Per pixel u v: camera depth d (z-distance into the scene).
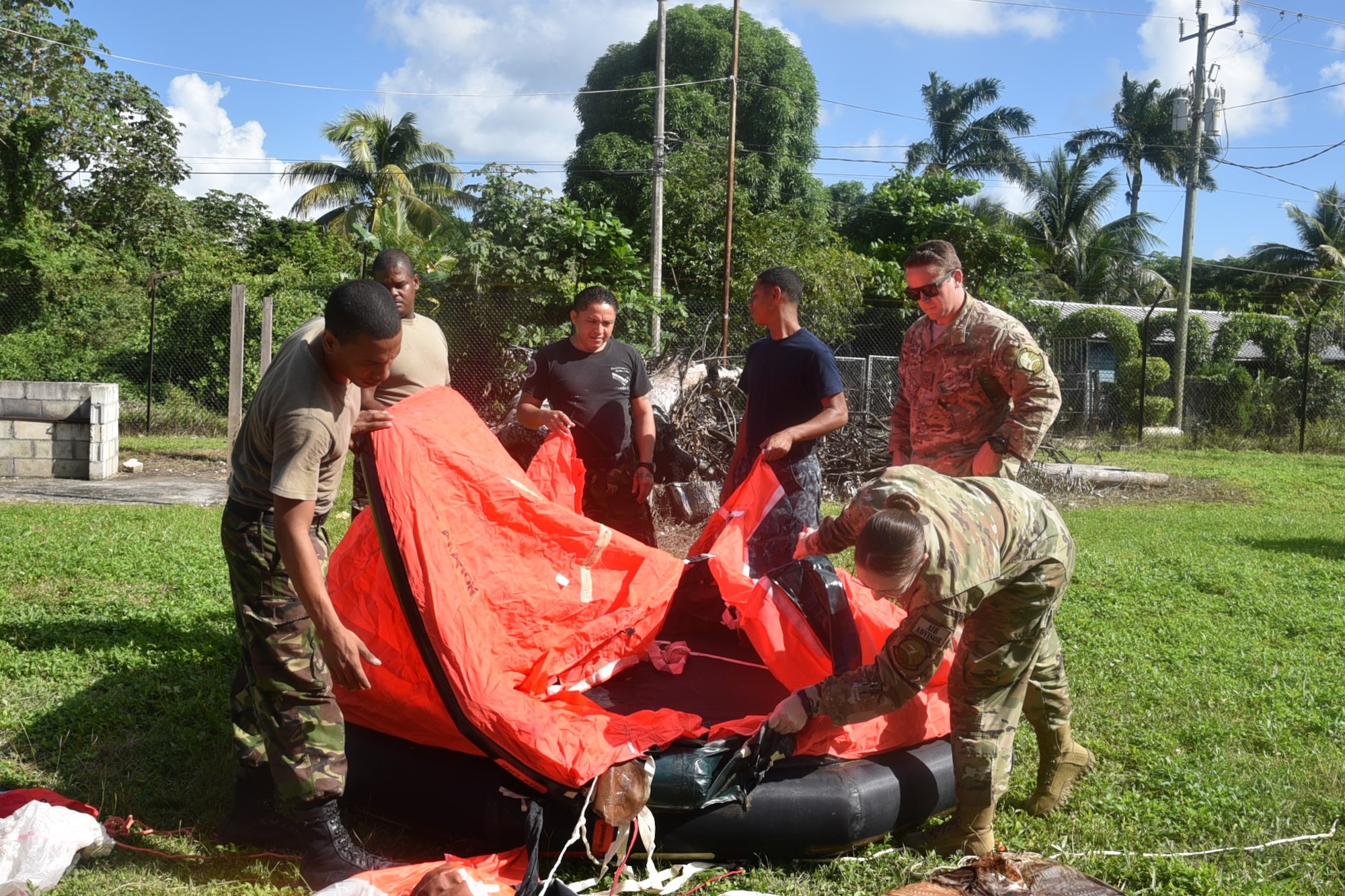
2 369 16.77
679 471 8.66
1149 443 21.25
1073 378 22.28
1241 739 4.49
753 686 4.24
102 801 3.57
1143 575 7.94
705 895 3.12
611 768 3.14
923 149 39.25
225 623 5.60
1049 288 34.03
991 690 3.35
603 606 4.18
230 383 10.76
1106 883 3.20
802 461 4.81
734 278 18.44
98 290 18.70
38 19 22.88
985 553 3.17
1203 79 23.78
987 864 2.99
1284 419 22.73
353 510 4.80
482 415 12.95
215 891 3.06
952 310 4.36
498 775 3.30
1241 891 3.18
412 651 3.54
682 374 10.59
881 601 4.29
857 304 19.47
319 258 24.78
